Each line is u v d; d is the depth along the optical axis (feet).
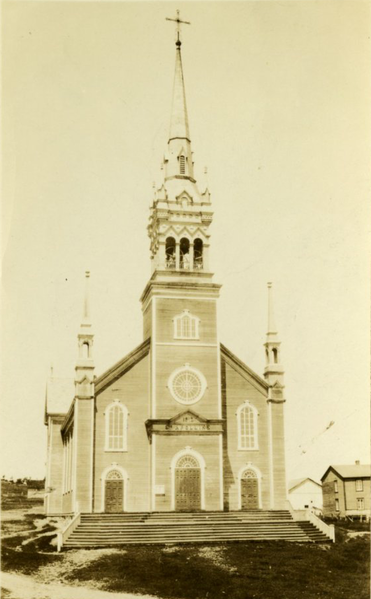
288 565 137.90
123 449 180.24
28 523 179.01
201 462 179.63
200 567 134.31
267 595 125.29
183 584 126.72
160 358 184.85
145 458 180.96
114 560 137.08
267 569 135.33
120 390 183.62
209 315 189.78
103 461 178.70
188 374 185.37
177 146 201.05
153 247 199.11
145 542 148.97
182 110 200.85
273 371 193.26
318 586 128.98
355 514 197.98
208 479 179.01
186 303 189.57
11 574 130.62
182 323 188.24
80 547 146.10
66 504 199.93
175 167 200.85
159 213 194.70
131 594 121.70
